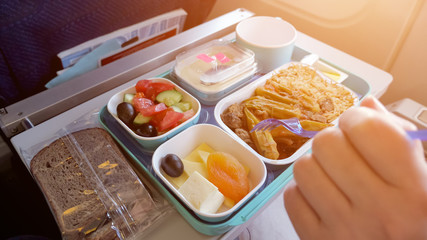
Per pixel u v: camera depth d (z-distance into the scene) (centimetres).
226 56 98
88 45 109
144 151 76
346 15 122
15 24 87
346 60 111
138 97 82
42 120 87
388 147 28
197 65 94
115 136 77
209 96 89
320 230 36
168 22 128
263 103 88
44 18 91
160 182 68
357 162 31
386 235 30
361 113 31
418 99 121
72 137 75
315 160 36
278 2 138
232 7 158
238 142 72
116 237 61
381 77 104
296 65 99
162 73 101
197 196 62
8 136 83
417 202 29
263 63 101
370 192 30
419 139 29
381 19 115
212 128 76
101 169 68
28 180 100
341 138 32
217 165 68
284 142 80
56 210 62
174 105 81
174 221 65
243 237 80
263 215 86
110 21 109
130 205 63
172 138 72
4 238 104
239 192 65
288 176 72
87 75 96
